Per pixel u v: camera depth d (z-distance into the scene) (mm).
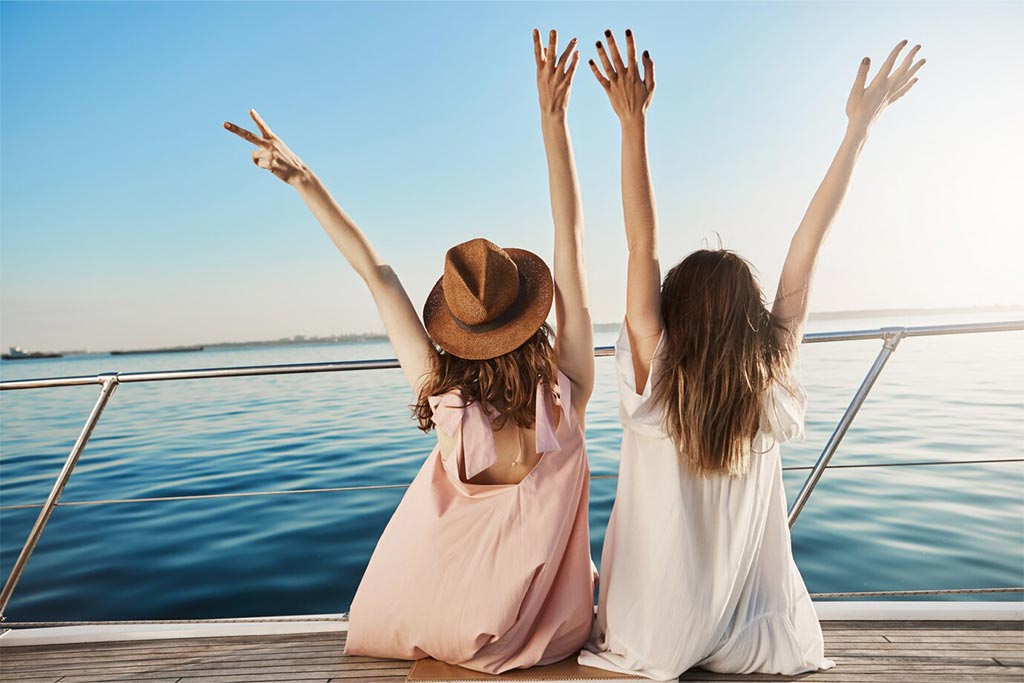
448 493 1771
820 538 4637
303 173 1763
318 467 7656
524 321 1768
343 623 2158
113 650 2074
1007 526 4793
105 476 8281
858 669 1771
